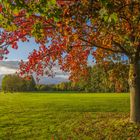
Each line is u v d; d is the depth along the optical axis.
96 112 40.00
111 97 86.25
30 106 54.88
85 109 45.84
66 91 175.38
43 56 22.02
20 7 10.59
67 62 25.83
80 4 11.35
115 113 36.41
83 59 25.73
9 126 30.55
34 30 12.48
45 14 10.72
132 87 25.55
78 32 15.12
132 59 23.91
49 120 33.62
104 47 23.00
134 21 14.79
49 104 59.66
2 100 78.31
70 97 91.94
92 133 24.59
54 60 22.25
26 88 165.00
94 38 18.06
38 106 54.50
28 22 15.88
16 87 149.50
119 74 27.86
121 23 15.08
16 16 14.82
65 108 48.41
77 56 25.59
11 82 136.88
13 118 36.56
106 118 30.97
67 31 13.88
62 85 120.94
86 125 28.02
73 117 35.06
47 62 22.69
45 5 10.52
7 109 49.16
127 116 30.09
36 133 26.44
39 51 22.11
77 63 26.08
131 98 25.81
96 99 76.06
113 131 24.27
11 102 68.94
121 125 25.53
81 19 11.70
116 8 11.60
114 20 9.45
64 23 12.79
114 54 27.16
